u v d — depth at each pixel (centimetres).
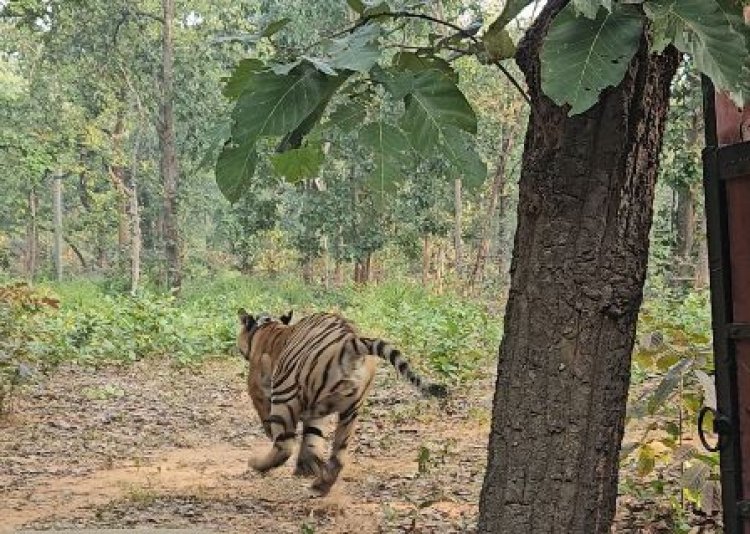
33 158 2908
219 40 308
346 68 261
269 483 842
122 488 841
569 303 395
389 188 298
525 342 403
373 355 792
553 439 398
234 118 270
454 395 1262
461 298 2894
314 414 815
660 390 567
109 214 4403
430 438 1025
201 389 1437
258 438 1111
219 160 279
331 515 725
